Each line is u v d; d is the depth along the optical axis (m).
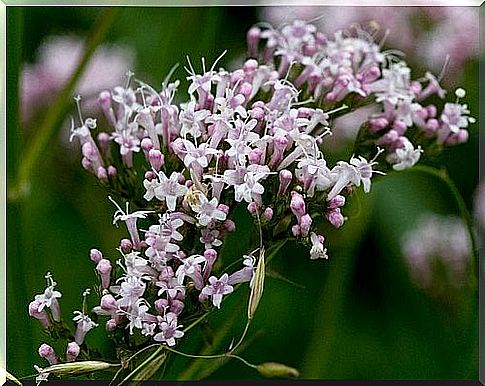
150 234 0.34
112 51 0.41
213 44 0.41
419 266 0.41
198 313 0.34
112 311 0.34
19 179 0.36
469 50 0.41
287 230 0.35
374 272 0.41
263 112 0.34
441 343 0.40
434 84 0.38
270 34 0.37
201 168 0.34
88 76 0.41
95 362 0.33
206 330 0.35
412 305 0.41
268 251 0.35
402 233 0.41
